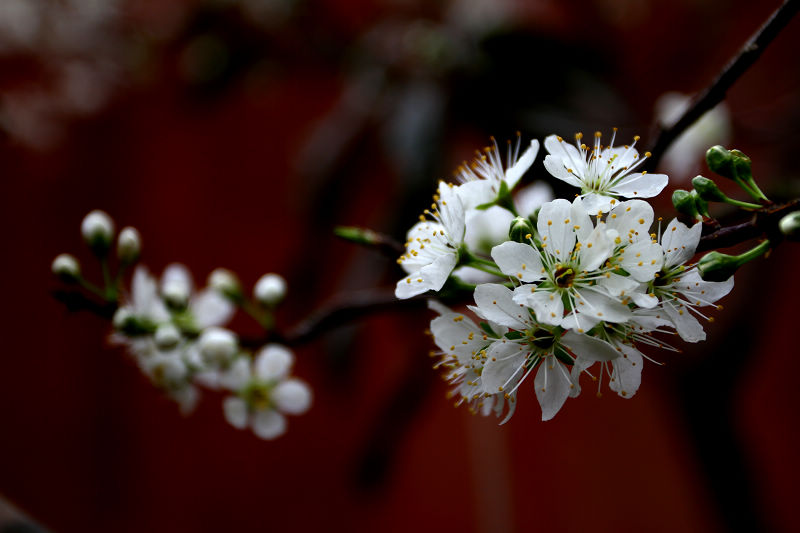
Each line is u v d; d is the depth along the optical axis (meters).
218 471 1.15
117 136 1.23
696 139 0.62
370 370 1.10
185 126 1.25
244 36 0.85
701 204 0.41
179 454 1.16
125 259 0.46
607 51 0.78
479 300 0.40
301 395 0.48
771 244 0.40
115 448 1.16
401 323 0.78
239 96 1.20
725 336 0.61
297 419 1.15
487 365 0.41
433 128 0.69
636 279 0.40
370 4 0.85
